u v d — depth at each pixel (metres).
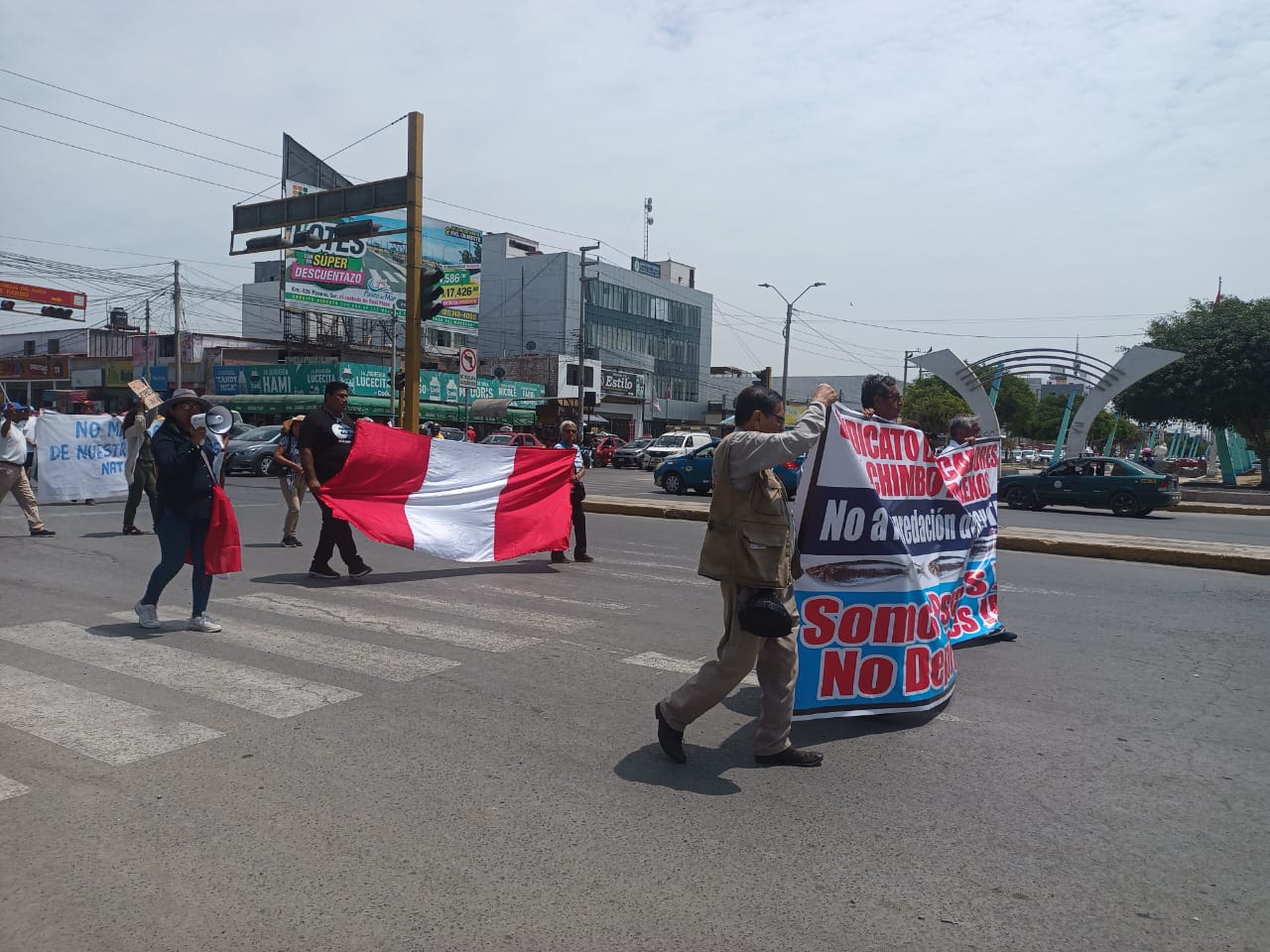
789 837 3.63
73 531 12.55
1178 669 6.33
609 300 68.38
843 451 4.83
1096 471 23.31
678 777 4.23
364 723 4.88
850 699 4.89
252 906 3.06
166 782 4.05
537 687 5.58
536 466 10.36
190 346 48.34
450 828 3.66
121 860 3.37
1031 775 4.33
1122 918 3.07
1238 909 3.14
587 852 3.48
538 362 57.22
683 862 3.41
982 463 7.12
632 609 8.00
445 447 9.76
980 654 6.69
